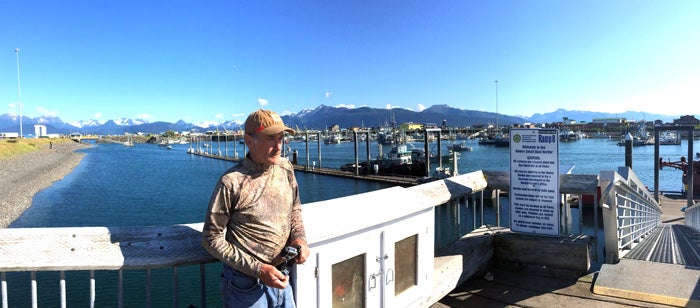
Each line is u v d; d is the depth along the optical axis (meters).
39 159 70.81
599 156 84.50
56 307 11.41
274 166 2.10
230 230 2.02
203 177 57.53
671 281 4.03
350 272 2.71
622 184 4.98
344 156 96.25
